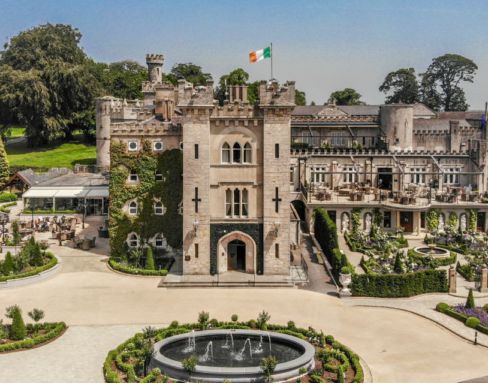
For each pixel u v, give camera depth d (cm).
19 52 17662
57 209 11031
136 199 7919
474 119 16112
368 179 11012
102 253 8356
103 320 5628
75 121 17638
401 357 4838
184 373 4231
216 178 7094
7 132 17850
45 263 7512
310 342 4981
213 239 7131
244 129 7044
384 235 8725
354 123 12425
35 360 4691
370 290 6481
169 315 5788
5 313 5791
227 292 6612
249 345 4859
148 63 15075
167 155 7825
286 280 6931
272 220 7081
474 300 6369
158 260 7762
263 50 7131
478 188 10750
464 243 8888
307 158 10831
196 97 6931
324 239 8388
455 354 4916
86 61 19300
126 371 4391
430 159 10925
